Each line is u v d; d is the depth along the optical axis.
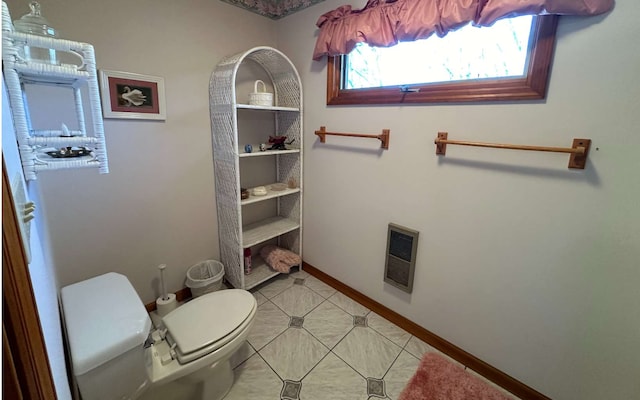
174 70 1.75
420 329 1.76
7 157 0.57
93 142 0.94
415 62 1.56
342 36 1.71
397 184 1.72
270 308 2.01
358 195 1.95
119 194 1.65
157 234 1.86
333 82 1.91
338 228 2.13
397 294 1.85
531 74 1.17
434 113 1.49
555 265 1.23
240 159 2.19
